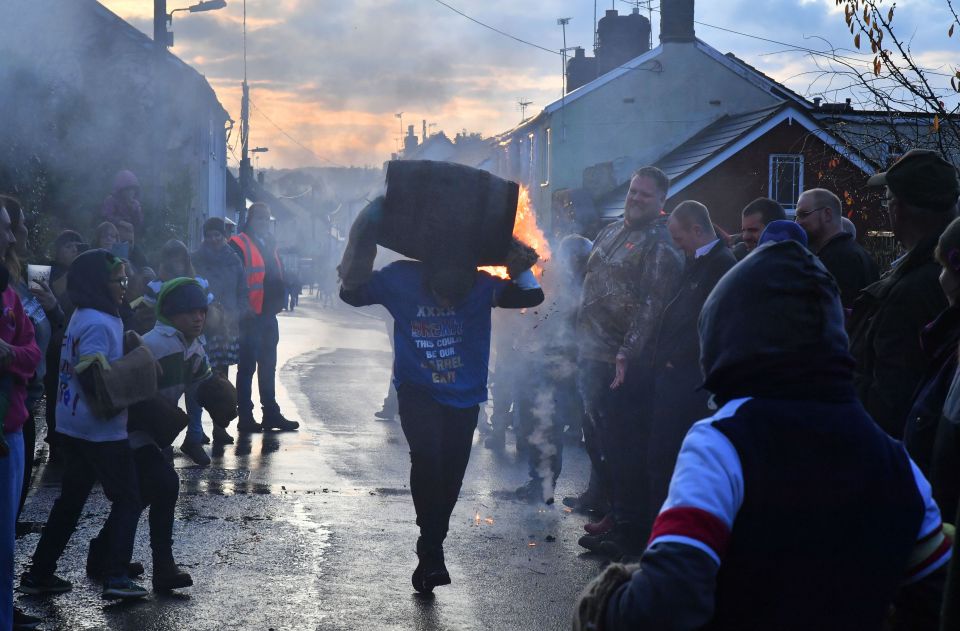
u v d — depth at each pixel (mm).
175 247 8016
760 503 1768
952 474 2936
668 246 5988
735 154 24922
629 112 31031
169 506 5090
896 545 1842
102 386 4801
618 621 1782
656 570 1734
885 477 1851
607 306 6230
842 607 1779
